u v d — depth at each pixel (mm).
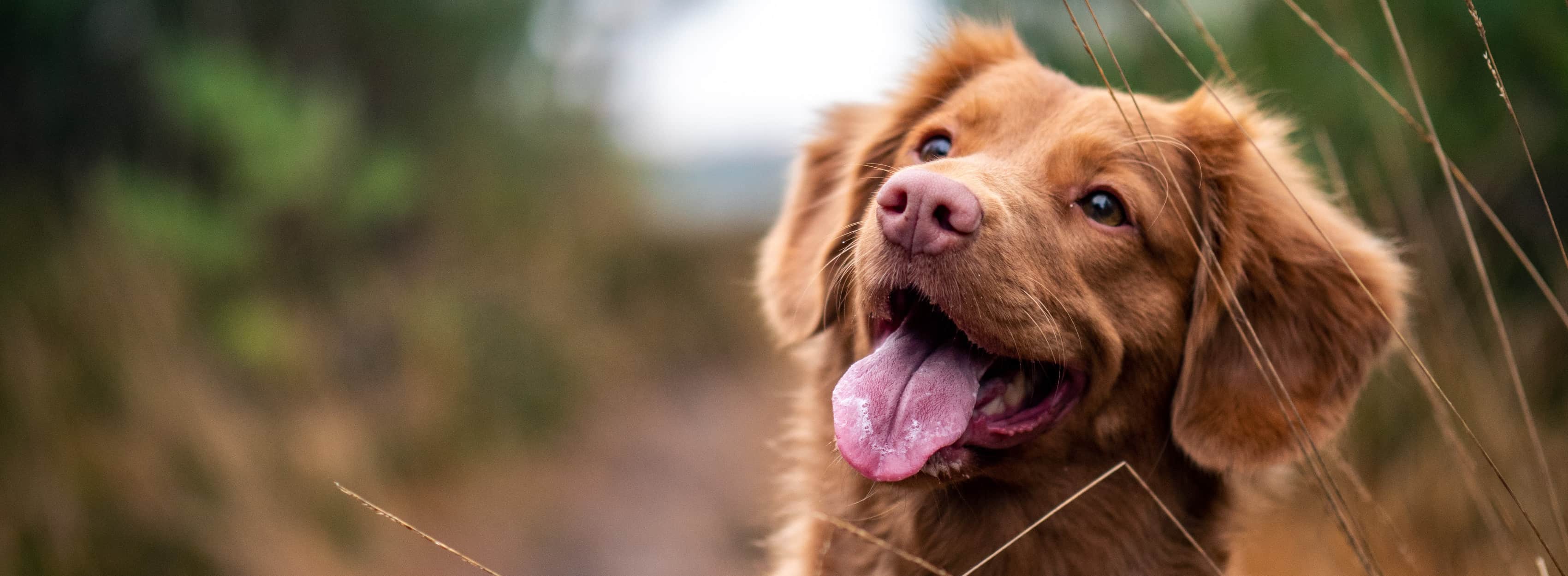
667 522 6898
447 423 6836
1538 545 3527
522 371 7754
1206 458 2777
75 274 5527
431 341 7184
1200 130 2986
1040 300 2543
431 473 6566
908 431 2518
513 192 9609
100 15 6457
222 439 5305
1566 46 4438
